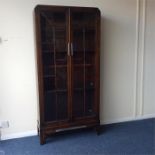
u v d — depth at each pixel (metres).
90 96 2.96
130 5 3.23
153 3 3.35
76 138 2.91
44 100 2.72
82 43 2.80
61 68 2.77
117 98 3.41
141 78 3.50
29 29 2.79
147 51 3.46
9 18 2.69
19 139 2.90
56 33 2.67
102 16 3.12
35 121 3.01
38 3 2.78
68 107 2.82
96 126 2.97
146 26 3.38
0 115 2.84
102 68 3.23
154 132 3.07
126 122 3.46
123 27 3.25
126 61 3.36
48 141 2.83
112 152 2.54
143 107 3.60
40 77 2.63
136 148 2.63
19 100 2.90
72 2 2.93
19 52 2.80
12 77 2.82
